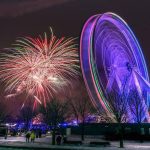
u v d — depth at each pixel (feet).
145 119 293.84
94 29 258.37
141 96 283.38
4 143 217.97
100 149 163.73
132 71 291.58
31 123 442.91
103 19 275.18
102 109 267.59
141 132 241.14
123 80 287.48
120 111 222.07
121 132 188.24
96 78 256.11
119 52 296.71
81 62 257.14
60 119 280.10
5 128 368.27
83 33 258.57
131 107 270.67
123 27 310.86
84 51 257.34
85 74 257.75
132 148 171.53
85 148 170.09
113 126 274.98
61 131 306.55
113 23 299.79
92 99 263.29
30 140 255.91
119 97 247.91
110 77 272.92
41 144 206.80
